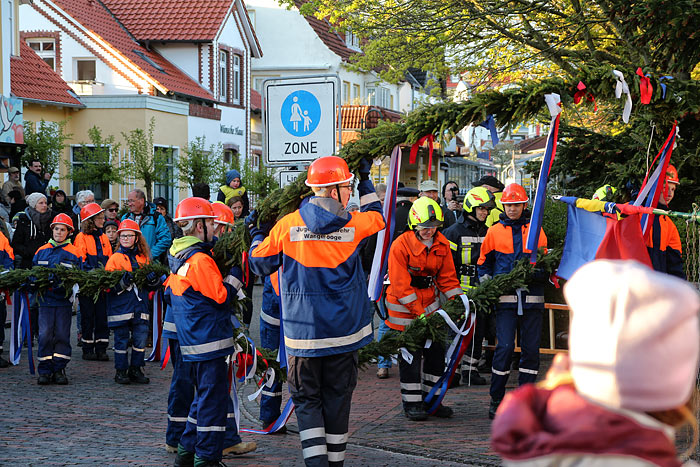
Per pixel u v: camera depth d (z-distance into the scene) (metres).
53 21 30.12
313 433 5.38
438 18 17.64
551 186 11.61
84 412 8.12
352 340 5.43
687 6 8.56
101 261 11.23
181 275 5.80
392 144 6.36
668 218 7.25
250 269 5.82
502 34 17.27
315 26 43.06
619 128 13.00
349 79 43.91
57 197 16.42
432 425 7.50
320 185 5.42
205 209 5.87
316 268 5.39
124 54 29.69
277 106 10.52
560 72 18.02
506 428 1.84
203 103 33.06
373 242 9.56
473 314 7.64
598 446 1.74
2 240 10.50
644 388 1.71
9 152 21.88
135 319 9.54
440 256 7.65
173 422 6.53
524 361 7.68
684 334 1.70
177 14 33.78
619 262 1.82
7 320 14.46
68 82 29.28
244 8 35.31
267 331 7.36
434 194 10.73
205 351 5.76
